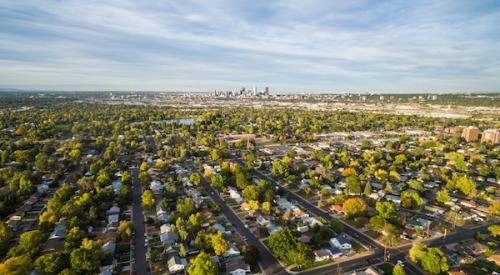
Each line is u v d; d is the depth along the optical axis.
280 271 103.69
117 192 171.75
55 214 136.12
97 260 101.94
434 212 152.00
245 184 175.38
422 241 124.25
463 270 104.25
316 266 106.69
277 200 163.50
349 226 136.62
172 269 103.12
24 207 150.75
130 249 116.31
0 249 111.94
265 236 127.69
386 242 122.69
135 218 143.00
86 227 129.38
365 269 105.00
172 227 125.69
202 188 182.25
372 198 161.88
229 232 128.62
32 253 106.69
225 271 103.06
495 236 127.50
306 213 149.38
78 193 160.00
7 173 183.75
